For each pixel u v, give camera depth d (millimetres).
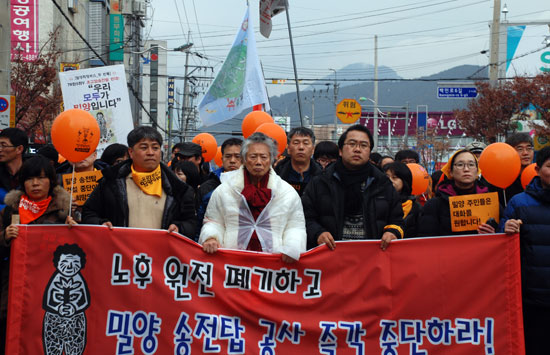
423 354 4930
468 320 4930
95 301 4789
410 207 6617
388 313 4953
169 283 4836
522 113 26953
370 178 5152
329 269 4945
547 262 4883
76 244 4809
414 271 4961
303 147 6344
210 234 4840
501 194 6750
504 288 4918
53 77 20859
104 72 8312
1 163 5883
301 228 4957
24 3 24297
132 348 4785
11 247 4766
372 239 5074
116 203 5020
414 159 8984
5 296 5082
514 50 35156
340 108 30328
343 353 4926
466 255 4953
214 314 4848
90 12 35375
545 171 4930
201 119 9594
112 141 8289
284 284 4918
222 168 7246
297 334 4902
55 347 4773
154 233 4848
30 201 5039
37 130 22719
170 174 5207
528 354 5055
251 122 8445
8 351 4703
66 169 6656
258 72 9414
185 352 4805
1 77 14789
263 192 4875
